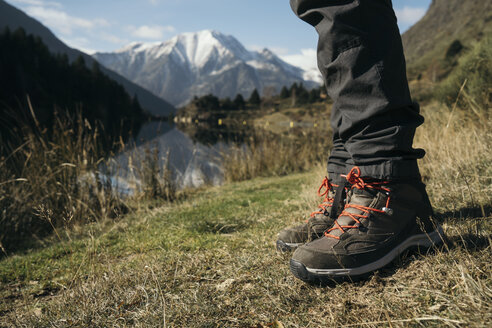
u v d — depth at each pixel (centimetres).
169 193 391
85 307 109
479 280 77
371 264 99
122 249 192
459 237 114
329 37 98
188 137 1411
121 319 101
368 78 96
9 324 111
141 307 107
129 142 410
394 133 97
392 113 99
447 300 76
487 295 73
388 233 102
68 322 102
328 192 135
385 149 99
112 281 130
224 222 224
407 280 93
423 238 108
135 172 400
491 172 192
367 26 95
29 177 296
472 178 196
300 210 226
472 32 7050
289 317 89
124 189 377
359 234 101
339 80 101
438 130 346
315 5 102
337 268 98
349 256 98
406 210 106
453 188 188
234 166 570
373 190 104
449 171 228
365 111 98
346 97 100
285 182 429
